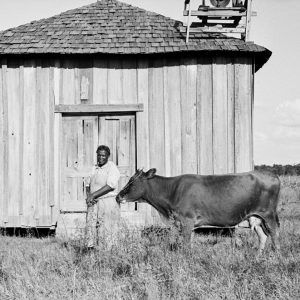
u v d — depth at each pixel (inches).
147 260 254.4
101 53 420.5
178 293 209.2
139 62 433.4
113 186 304.7
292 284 213.0
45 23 476.4
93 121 436.8
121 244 273.4
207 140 426.6
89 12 496.4
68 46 425.4
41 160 428.5
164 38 438.9
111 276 234.4
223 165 424.5
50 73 432.8
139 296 209.2
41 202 426.0
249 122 426.3
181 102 429.4
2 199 425.7
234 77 428.5
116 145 436.1
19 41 435.2
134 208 427.2
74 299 205.6
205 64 430.3
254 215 326.3
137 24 467.5
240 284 220.7
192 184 322.0
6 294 210.5
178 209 322.7
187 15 429.7
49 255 276.5
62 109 430.0
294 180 1074.7
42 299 205.2
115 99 433.1
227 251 278.5
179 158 426.9
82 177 433.4
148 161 428.5
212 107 427.8
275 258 262.1
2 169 427.8
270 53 430.6
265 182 323.6
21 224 423.8
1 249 308.0
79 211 430.3
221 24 455.2
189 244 290.4
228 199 318.7
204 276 229.8
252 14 430.6
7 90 431.5
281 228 346.0
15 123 430.3
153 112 430.6
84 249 281.9
